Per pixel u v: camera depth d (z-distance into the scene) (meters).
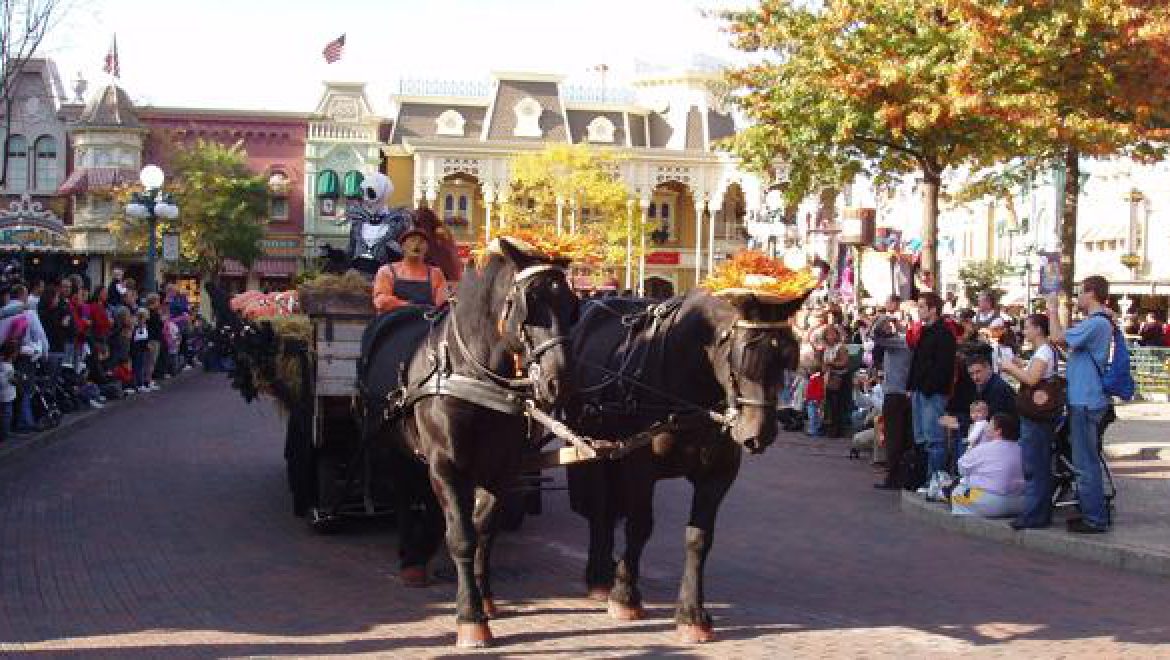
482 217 63.97
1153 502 12.66
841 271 27.23
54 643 7.28
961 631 7.89
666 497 13.50
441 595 8.59
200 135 60.91
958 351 13.35
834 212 30.05
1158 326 30.83
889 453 14.46
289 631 7.63
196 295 58.06
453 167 61.44
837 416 20.25
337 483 10.32
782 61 21.72
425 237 9.91
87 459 15.30
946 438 13.09
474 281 7.41
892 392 14.41
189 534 10.67
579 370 8.00
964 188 26.88
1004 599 8.86
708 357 7.27
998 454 11.61
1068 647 7.52
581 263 6.99
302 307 10.41
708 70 66.38
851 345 20.72
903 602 8.70
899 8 19.36
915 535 11.46
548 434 9.19
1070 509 12.09
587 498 8.77
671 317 7.57
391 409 8.15
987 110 17.78
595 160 57.62
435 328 8.00
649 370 7.59
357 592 8.66
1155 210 44.62
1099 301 10.87
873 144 21.58
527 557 9.96
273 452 16.30
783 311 6.82
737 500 13.40
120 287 25.41
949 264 60.28
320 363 9.71
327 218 61.81
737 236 67.06
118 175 56.91
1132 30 17.02
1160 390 26.64
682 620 7.48
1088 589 9.22
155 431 18.53
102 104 57.62
